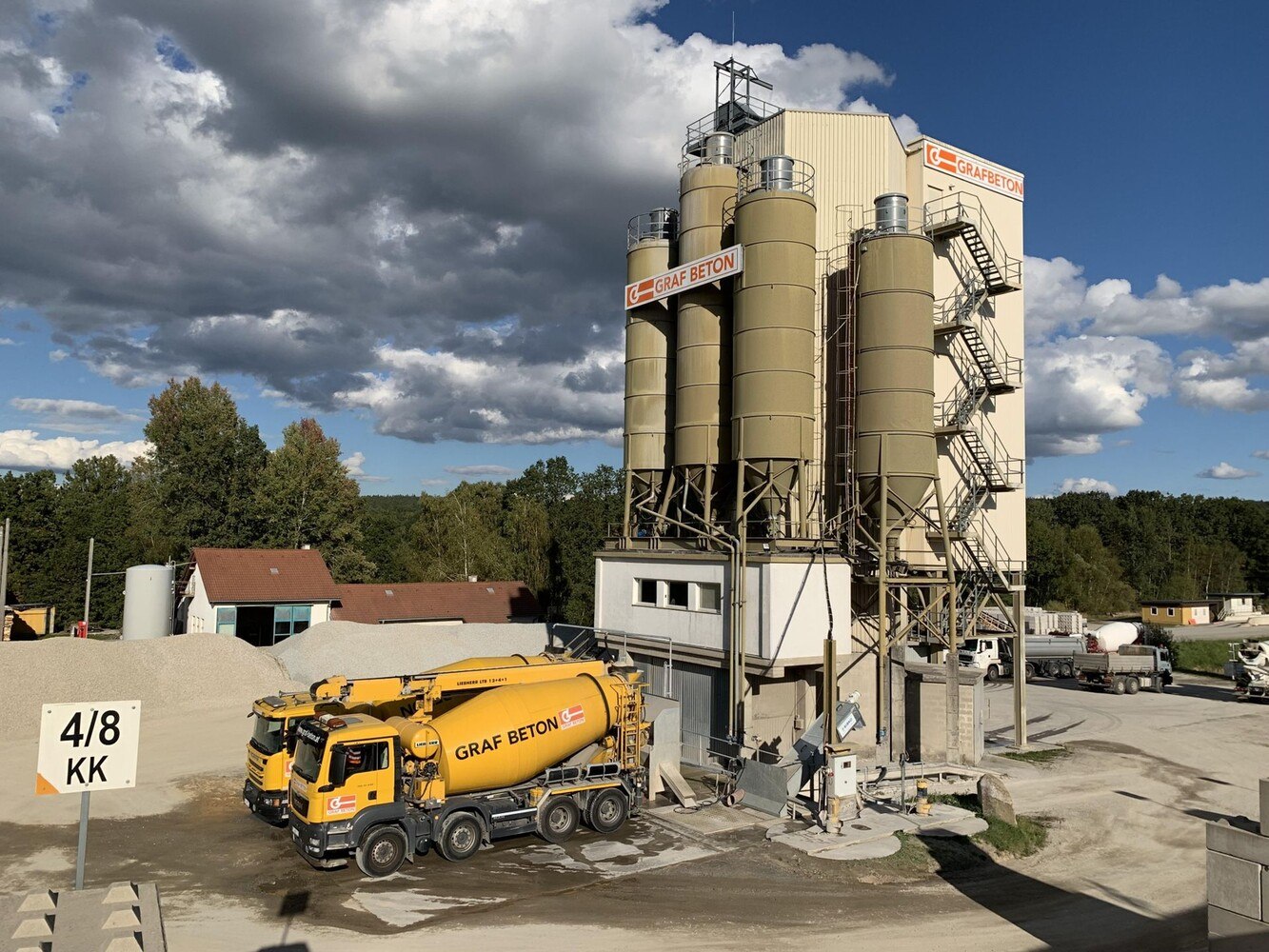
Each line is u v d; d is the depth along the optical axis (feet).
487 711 66.03
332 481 254.68
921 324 99.09
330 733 58.75
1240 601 328.08
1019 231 122.42
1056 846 70.85
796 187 102.37
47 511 241.76
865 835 69.46
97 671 110.32
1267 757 106.42
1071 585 352.28
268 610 169.48
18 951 27.45
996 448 117.60
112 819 71.05
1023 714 109.09
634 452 115.14
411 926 51.11
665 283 110.73
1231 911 38.63
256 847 64.80
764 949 48.96
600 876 60.08
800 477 97.60
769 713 92.48
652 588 106.32
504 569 237.45
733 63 122.72
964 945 50.42
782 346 97.86
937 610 104.12
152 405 279.90
